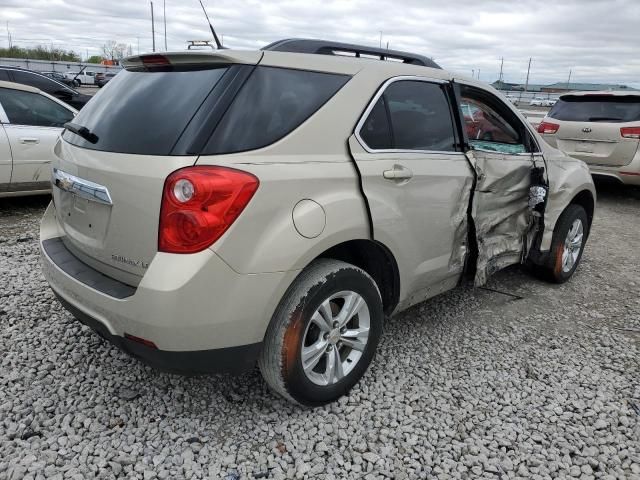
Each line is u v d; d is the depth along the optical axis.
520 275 4.92
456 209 3.27
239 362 2.38
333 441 2.54
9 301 3.82
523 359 3.37
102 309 2.33
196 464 2.35
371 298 2.80
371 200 2.68
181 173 2.15
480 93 3.69
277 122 2.44
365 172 2.67
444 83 3.34
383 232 2.76
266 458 2.41
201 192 2.12
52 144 6.32
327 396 2.71
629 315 4.12
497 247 3.71
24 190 6.22
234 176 2.19
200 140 2.22
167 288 2.12
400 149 2.96
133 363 3.11
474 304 4.22
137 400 2.78
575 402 2.91
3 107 6.07
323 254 2.76
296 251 2.35
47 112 6.45
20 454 2.34
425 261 3.14
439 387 3.01
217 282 2.18
